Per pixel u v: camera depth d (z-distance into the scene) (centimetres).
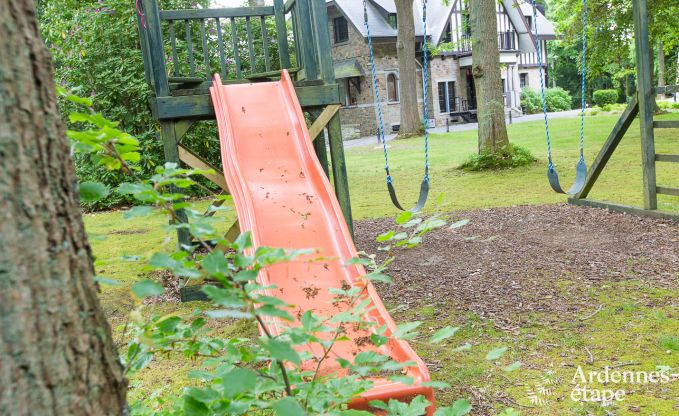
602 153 930
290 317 129
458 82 4316
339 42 3966
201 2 1462
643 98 834
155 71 634
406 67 2955
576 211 934
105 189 141
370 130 3878
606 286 568
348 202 663
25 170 121
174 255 147
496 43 1545
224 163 554
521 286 588
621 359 409
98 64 1358
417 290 603
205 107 641
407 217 193
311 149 577
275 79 779
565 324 480
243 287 137
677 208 878
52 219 125
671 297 524
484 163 1548
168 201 156
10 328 115
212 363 183
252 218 469
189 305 612
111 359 136
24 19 125
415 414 169
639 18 820
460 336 471
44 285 121
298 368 175
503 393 369
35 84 125
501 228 859
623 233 771
